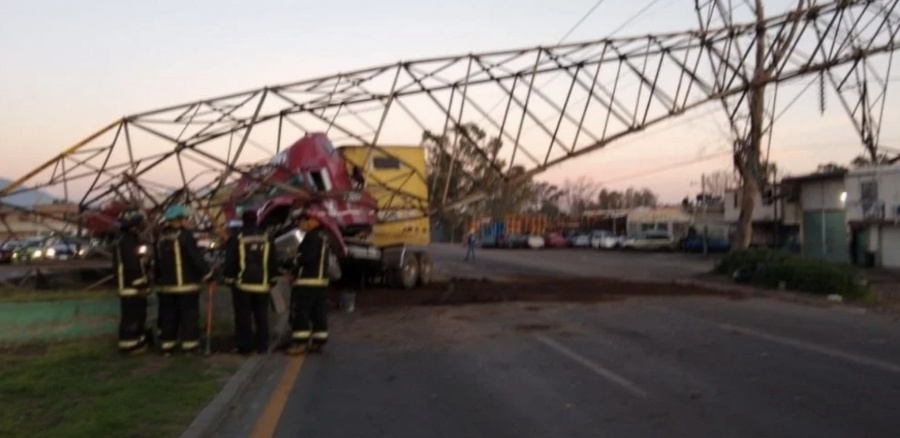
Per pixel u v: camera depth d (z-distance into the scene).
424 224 26.38
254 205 20.38
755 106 31.27
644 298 21.98
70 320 12.73
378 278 26.25
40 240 21.64
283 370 11.54
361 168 23.31
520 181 23.47
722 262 30.48
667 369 11.43
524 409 9.07
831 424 8.32
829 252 45.19
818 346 13.49
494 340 14.27
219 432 8.16
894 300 23.30
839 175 43.84
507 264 44.09
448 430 8.22
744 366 11.64
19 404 8.53
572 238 80.50
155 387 9.49
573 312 18.56
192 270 11.80
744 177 32.31
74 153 20.14
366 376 11.09
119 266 11.63
